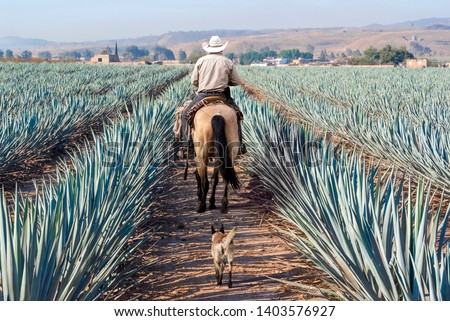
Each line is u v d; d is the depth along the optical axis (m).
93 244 7.01
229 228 10.97
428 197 6.45
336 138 20.12
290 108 29.25
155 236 10.51
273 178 11.88
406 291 5.71
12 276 5.46
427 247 6.12
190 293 8.01
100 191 8.57
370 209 7.62
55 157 18.47
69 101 24.53
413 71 81.00
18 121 17.81
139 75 62.53
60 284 6.21
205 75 11.95
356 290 6.61
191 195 13.73
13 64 94.06
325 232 7.82
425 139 14.20
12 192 13.95
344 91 34.69
